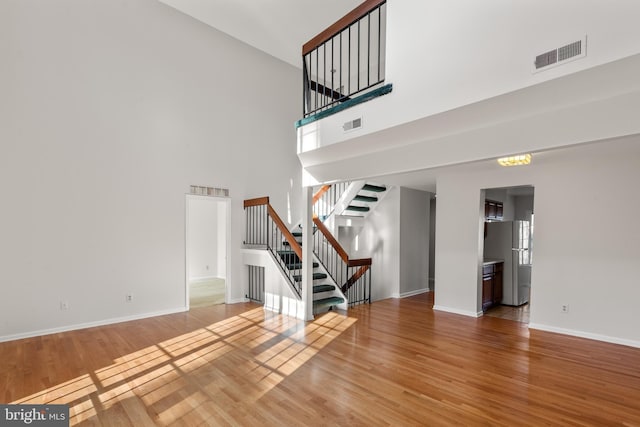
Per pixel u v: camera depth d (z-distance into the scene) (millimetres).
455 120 2713
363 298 6727
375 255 7012
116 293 4758
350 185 6246
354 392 2740
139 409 2496
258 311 5438
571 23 2010
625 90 1976
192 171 5551
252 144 6387
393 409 2492
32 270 4121
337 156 3934
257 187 6453
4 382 2928
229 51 6062
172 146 5324
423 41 2801
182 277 5410
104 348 3738
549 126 2328
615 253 4035
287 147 6977
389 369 3191
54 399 2641
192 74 5570
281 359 3428
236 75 6164
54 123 4273
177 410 2479
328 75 7734
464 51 2521
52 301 4258
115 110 4762
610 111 2064
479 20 2436
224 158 5965
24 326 4066
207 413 2436
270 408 2502
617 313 4000
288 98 7016
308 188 4797
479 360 3430
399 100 3008
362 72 7547
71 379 2980
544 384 2904
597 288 4137
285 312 5297
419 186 6691
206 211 9336
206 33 5750
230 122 6062
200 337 4129
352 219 6820
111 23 4734
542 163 4551
